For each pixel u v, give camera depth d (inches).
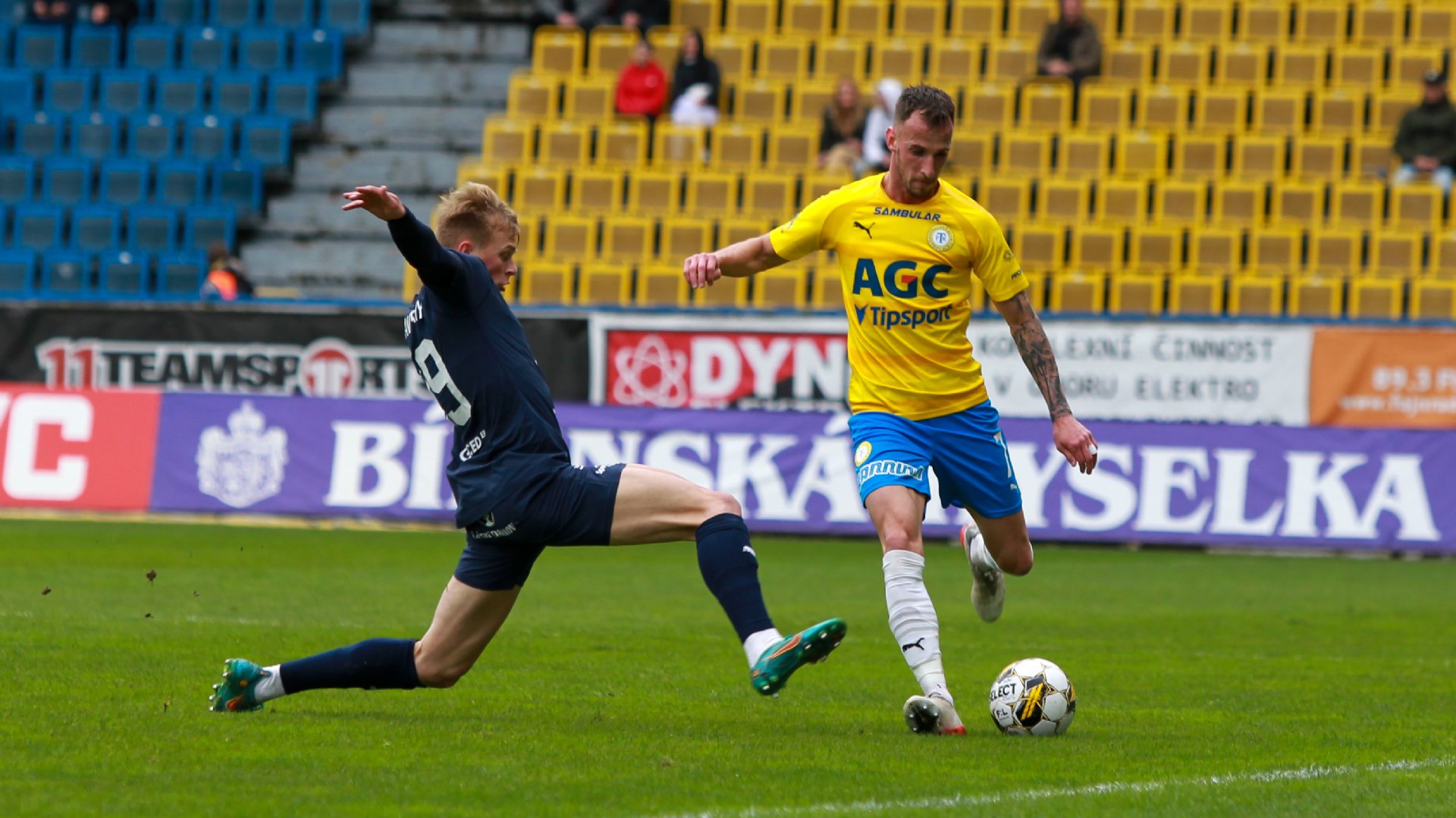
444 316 645.3
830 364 2038.6
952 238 727.7
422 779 556.1
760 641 609.3
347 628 1066.7
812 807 515.8
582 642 1039.0
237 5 3002.0
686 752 623.2
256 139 2810.0
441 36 2974.9
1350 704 818.8
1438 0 2689.5
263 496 2069.4
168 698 745.0
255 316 2129.7
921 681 690.2
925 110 707.4
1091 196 2482.8
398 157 2812.5
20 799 514.0
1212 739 688.4
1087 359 2016.5
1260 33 2723.9
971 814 506.3
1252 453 1934.1
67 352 2160.4
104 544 1759.4
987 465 749.3
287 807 507.8
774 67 2783.0
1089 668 965.8
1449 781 585.0
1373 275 2336.4
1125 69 2691.9
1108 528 1955.0
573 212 2549.2
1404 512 1897.1
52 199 2753.4
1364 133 2600.9
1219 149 2524.6
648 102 2677.2
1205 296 2306.8
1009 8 2807.6
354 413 2060.8
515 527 641.6
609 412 2037.4
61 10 2962.6
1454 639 1144.2
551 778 562.3
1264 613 1314.0
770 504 2000.5
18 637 983.6
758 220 2461.9
